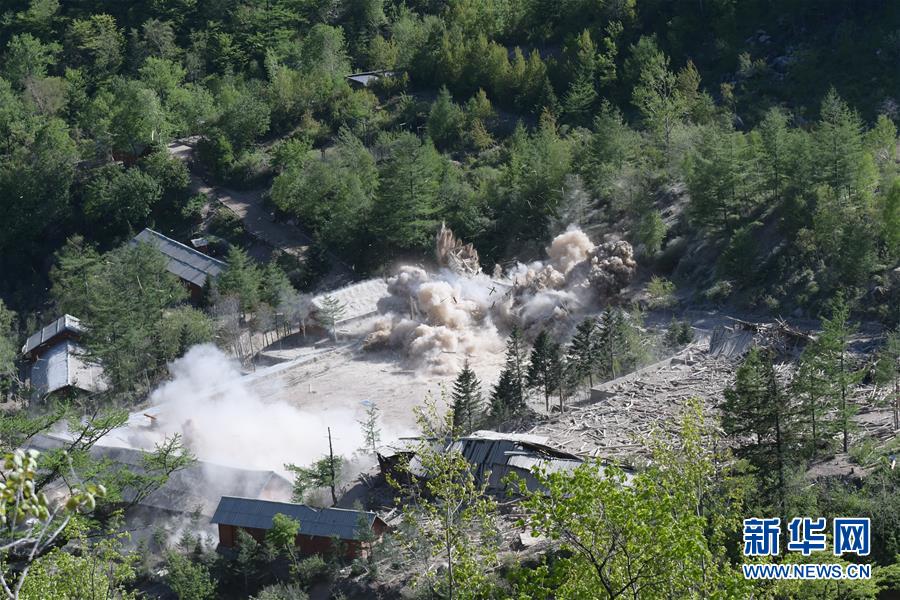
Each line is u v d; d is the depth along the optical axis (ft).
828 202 409.08
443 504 159.43
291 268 544.62
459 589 148.66
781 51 620.49
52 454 189.78
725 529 171.12
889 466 228.84
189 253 562.66
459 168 610.65
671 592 123.85
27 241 619.67
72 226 627.46
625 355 359.46
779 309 393.91
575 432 305.12
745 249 414.21
